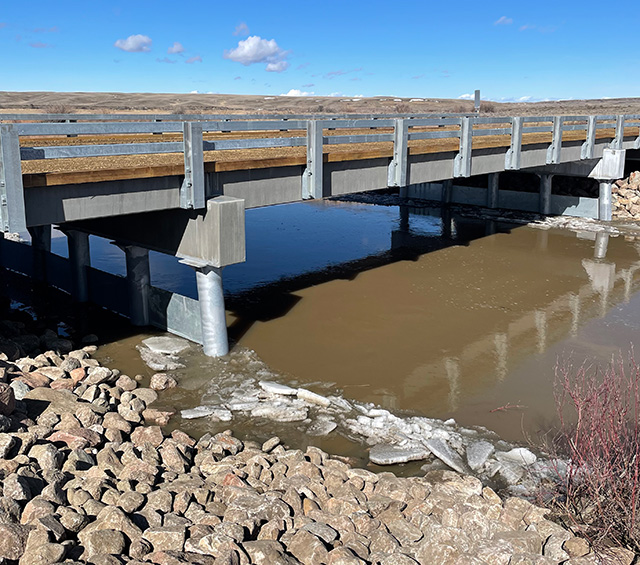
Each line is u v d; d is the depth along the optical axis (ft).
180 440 27.71
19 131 27.53
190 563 17.38
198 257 37.22
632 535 20.51
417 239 73.56
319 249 68.44
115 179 31.60
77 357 36.81
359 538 19.81
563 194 90.84
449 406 32.91
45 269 53.26
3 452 21.75
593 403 24.45
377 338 42.14
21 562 16.83
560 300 50.78
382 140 46.03
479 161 58.65
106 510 19.03
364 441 29.30
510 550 18.81
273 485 23.62
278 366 37.37
